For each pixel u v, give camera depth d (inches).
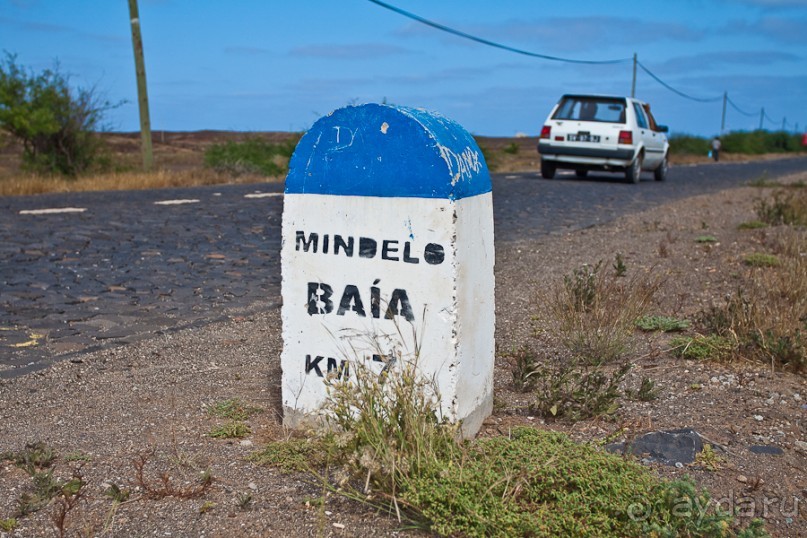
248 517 122.0
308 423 154.7
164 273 324.8
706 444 150.3
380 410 133.2
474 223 147.9
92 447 150.8
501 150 1657.2
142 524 120.0
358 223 146.6
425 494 115.8
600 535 113.3
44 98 862.5
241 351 221.1
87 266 335.0
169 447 150.1
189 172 855.7
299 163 151.0
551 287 295.7
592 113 781.9
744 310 225.5
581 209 552.1
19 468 140.0
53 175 864.9
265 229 450.6
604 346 209.6
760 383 188.7
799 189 735.7
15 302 272.4
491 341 160.9
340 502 126.6
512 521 111.7
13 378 197.2
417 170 140.6
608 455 130.8
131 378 197.2
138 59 874.8
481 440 138.3
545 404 166.9
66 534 117.4
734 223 471.8
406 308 144.0
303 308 153.9
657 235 424.8
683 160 1702.8
